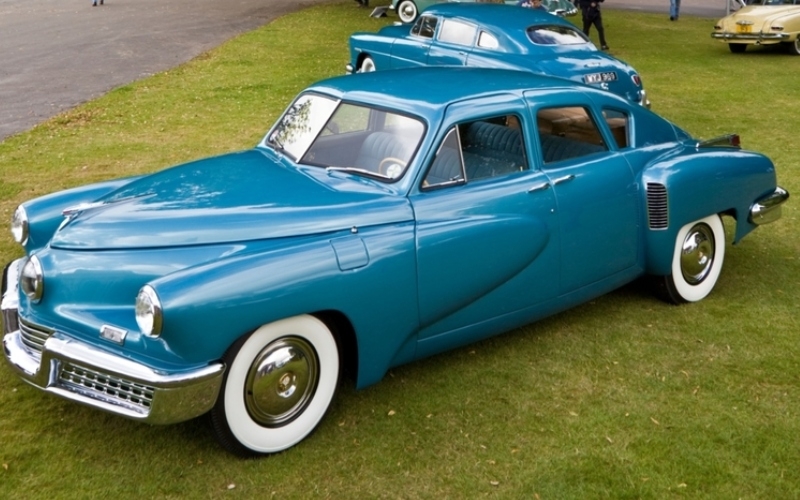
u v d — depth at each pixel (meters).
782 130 10.90
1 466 3.72
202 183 4.40
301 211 4.01
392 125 4.51
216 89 13.66
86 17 23.06
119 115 11.72
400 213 4.17
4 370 4.63
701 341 5.14
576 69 10.30
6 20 22.19
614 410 4.30
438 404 4.35
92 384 3.67
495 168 4.62
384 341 4.10
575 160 5.02
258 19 23.72
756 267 6.44
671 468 3.79
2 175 8.66
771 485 3.68
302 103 5.09
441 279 4.25
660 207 5.25
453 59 11.40
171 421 3.50
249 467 3.78
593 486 3.65
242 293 3.53
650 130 5.56
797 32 17.69
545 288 4.83
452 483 3.67
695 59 17.38
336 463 3.82
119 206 4.13
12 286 4.29
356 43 13.47
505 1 20.45
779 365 4.82
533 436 4.05
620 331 5.28
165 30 20.75
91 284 3.79
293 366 3.83
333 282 3.80
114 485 3.61
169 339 3.43
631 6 29.39
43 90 13.38
